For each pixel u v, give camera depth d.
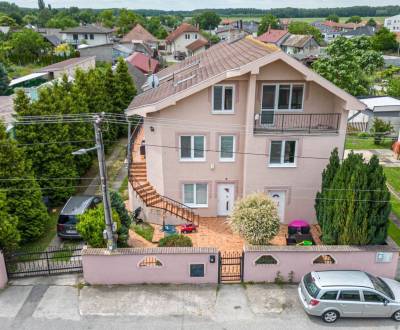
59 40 98.75
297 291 16.30
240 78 19.33
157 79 24.97
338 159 18.42
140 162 24.50
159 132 20.58
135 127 28.53
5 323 14.38
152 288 16.39
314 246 16.53
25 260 16.72
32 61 79.00
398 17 167.25
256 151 20.27
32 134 21.06
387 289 15.27
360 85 47.19
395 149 31.64
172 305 15.41
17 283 16.52
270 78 19.48
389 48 107.69
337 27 159.25
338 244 17.20
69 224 19.02
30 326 14.26
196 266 16.41
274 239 20.05
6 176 17.89
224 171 21.47
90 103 28.09
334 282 14.70
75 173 23.34
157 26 142.25
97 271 16.36
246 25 151.75
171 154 21.02
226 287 16.47
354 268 16.72
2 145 17.77
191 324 14.47
